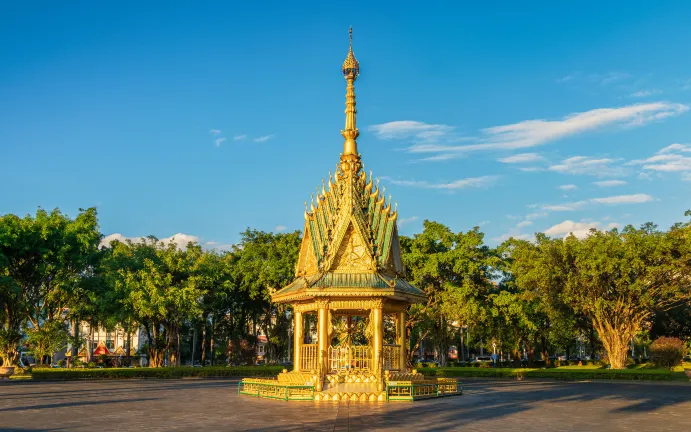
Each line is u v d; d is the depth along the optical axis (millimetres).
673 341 77750
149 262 71875
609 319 70500
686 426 23953
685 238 62875
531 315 80375
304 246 39531
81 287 68000
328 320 35000
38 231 64375
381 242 37469
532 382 59719
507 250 84938
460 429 22109
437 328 85625
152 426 22969
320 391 33406
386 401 32750
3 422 24562
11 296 65312
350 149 39219
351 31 41344
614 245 65062
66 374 62969
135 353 116188
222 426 22781
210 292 81875
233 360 91250
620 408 31141
